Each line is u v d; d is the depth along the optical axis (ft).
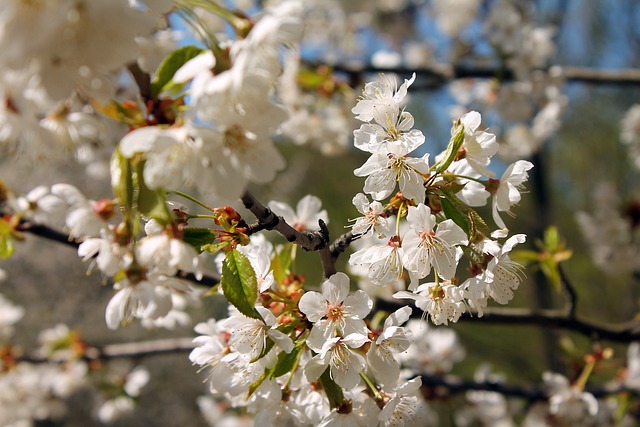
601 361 2.58
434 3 4.56
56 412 3.62
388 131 1.87
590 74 3.64
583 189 6.70
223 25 2.78
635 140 4.12
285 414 1.89
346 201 6.49
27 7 1.58
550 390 2.65
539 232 5.07
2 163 5.12
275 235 4.87
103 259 1.76
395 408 1.86
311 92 3.52
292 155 6.91
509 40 3.49
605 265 3.80
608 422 3.02
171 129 1.67
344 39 5.16
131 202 1.71
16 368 3.36
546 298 4.69
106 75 1.66
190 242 1.80
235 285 1.77
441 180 1.86
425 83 3.90
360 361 1.81
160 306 1.76
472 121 1.87
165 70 1.72
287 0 1.71
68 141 1.78
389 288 2.30
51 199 2.20
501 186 1.91
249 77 1.66
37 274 5.64
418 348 3.13
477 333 5.68
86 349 3.28
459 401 3.54
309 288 2.12
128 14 1.61
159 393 5.70
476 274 1.85
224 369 1.89
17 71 1.62
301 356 1.86
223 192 1.68
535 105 3.79
